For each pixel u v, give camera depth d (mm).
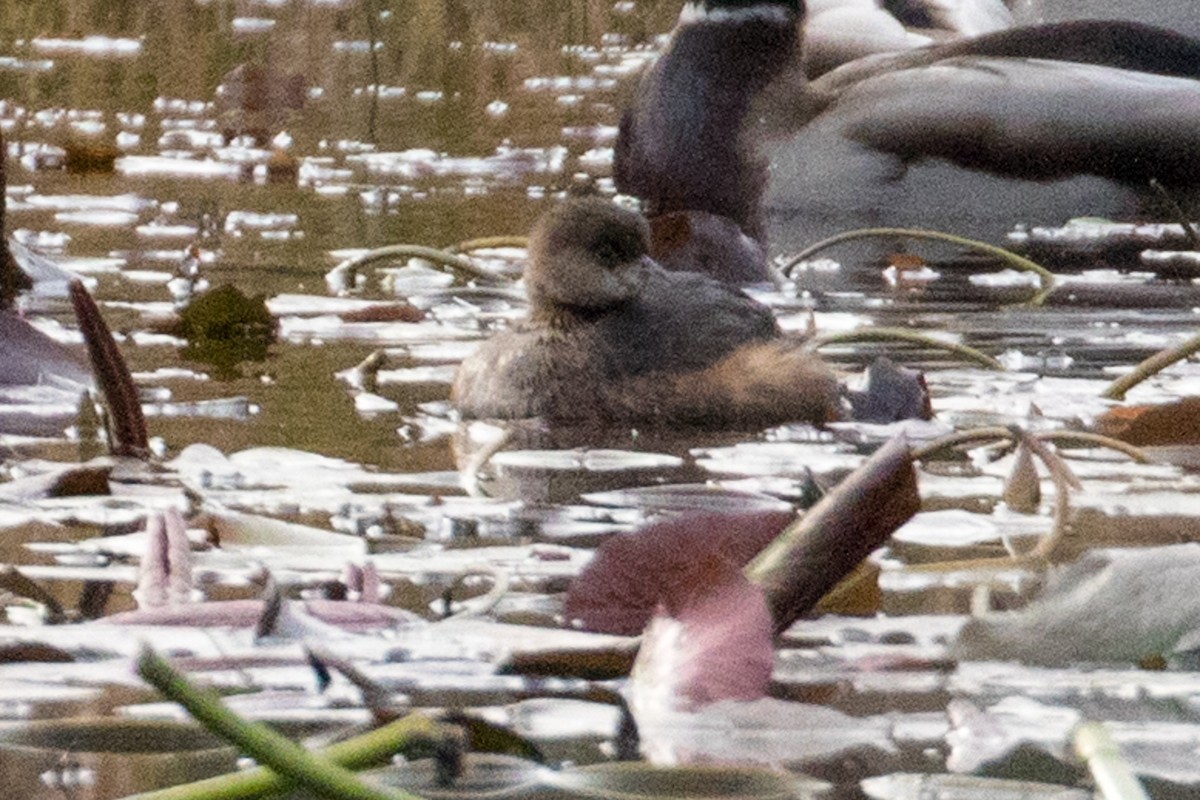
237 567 5762
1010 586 5598
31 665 4609
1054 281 13758
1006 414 8938
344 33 29625
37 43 28297
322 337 11008
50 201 16391
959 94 18453
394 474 7504
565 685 4535
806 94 18750
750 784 3848
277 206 16391
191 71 25969
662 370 8992
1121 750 4059
